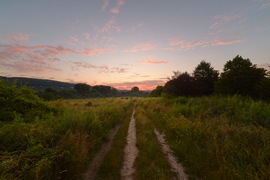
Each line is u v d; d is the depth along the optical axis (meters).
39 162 2.34
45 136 3.29
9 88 5.44
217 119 5.89
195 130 4.73
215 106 8.04
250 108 6.23
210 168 2.97
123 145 4.75
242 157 2.94
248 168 2.60
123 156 3.90
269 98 11.34
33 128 3.46
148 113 11.39
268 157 2.80
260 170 2.33
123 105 16.97
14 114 4.72
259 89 12.33
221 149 3.29
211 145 3.66
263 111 5.56
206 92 22.06
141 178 2.78
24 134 3.15
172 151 4.14
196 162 3.27
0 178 2.00
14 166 2.21
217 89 17.53
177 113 8.34
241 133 4.00
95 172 3.10
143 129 6.65
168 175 2.82
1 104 5.01
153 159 3.62
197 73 24.20
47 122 4.38
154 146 4.41
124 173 3.04
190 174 2.95
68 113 4.95
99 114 7.73
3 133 2.86
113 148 4.36
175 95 18.11
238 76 14.95
